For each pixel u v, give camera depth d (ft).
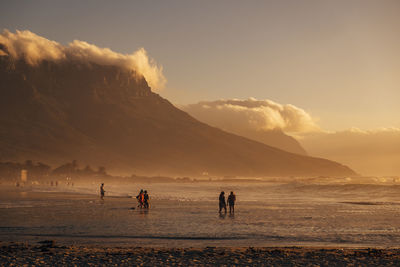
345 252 58.03
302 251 58.95
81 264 49.44
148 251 58.85
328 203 186.70
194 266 49.01
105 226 91.09
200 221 102.94
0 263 49.52
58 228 87.15
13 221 100.07
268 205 171.42
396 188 313.73
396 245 67.41
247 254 56.29
